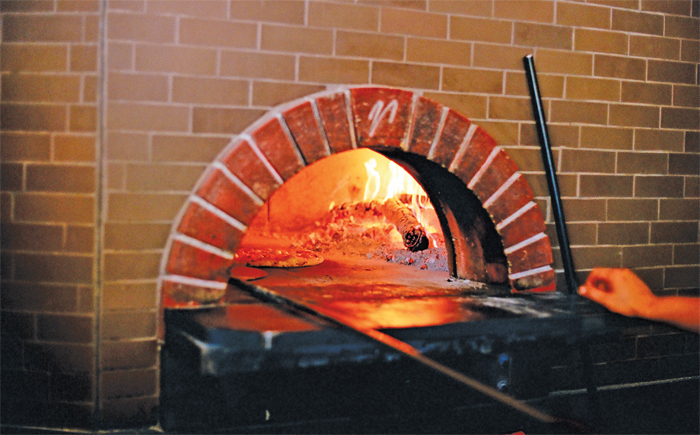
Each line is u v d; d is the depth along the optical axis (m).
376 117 1.85
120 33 1.65
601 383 2.21
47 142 1.66
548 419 1.43
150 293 1.68
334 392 1.78
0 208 1.68
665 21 2.24
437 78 1.94
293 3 1.78
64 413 1.68
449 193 2.14
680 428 1.90
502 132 2.03
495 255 2.12
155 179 1.67
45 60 1.66
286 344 1.37
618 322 1.71
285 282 2.18
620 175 2.21
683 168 2.29
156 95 1.67
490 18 2.00
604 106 2.17
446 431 1.80
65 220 1.66
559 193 2.04
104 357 1.67
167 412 1.68
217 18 1.71
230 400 1.71
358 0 1.84
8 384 1.70
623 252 2.22
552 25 2.09
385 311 1.62
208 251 1.70
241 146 1.72
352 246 3.47
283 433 1.72
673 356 2.30
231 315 1.55
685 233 2.31
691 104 2.29
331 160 3.81
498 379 1.97
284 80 1.77
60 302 1.67
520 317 1.60
